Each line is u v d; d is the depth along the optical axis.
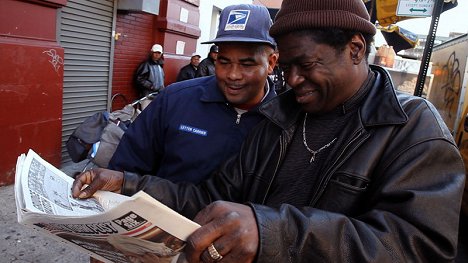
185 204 1.26
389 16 6.67
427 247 0.79
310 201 1.02
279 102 1.21
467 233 4.23
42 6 3.96
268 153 1.19
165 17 7.00
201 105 1.61
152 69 6.42
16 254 2.89
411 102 1.01
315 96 1.01
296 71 0.98
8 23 3.63
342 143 1.02
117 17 5.80
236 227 0.70
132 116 3.59
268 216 0.74
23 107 3.90
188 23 8.06
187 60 8.34
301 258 0.76
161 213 0.68
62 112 4.67
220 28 1.49
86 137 3.51
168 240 0.73
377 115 0.99
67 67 4.79
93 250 0.94
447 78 5.84
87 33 5.08
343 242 0.78
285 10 0.97
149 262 0.84
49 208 0.96
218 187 1.28
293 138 1.16
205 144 1.57
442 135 0.91
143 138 1.71
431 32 4.81
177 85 1.73
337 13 0.91
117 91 6.08
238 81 1.47
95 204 1.17
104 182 1.21
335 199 0.96
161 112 1.69
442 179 0.86
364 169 0.94
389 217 0.83
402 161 0.90
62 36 4.59
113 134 3.05
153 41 7.06
